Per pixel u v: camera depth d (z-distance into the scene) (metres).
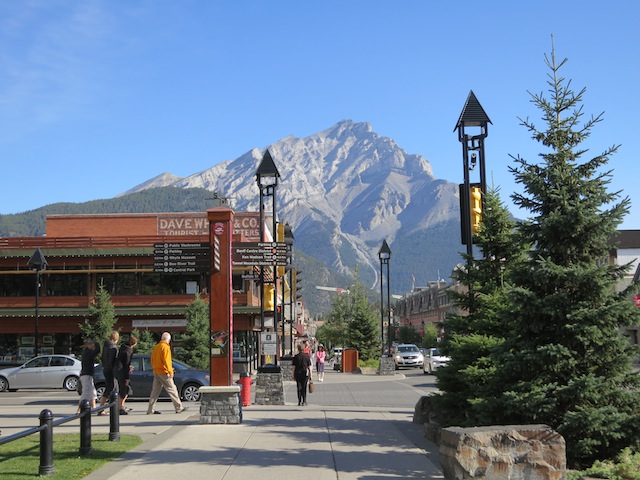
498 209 15.93
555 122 12.53
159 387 19.47
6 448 12.80
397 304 162.00
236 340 52.44
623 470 9.99
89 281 52.50
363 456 12.02
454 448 8.86
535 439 8.88
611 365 11.73
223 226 18.30
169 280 52.78
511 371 11.95
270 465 11.16
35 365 34.28
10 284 52.81
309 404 23.58
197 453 12.31
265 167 25.64
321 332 99.31
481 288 15.78
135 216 56.34
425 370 49.50
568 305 11.75
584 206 12.02
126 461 11.49
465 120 18.03
